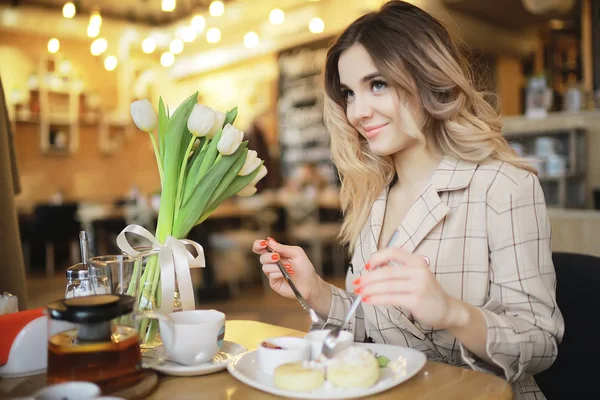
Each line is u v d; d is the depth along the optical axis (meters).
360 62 1.13
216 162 1.06
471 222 1.12
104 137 8.70
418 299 0.84
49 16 7.87
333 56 1.27
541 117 4.74
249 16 7.80
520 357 0.93
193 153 1.12
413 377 0.88
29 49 7.95
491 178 1.12
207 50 8.84
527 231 1.06
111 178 8.84
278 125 8.30
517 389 1.07
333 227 6.50
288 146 8.19
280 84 8.24
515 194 1.08
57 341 0.80
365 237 1.33
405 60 1.11
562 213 3.53
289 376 0.81
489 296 1.10
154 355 0.99
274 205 6.61
